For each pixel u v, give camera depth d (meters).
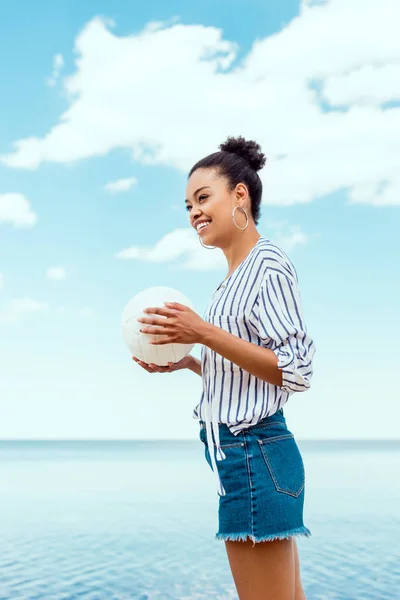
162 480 19.67
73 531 8.80
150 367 1.84
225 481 1.67
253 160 1.97
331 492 14.25
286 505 1.61
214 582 5.88
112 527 9.20
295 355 1.56
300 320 1.65
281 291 1.65
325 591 5.52
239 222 1.89
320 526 9.11
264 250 1.75
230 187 1.89
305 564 6.59
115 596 5.36
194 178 1.93
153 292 1.82
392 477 20.08
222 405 1.70
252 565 1.61
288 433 1.72
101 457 48.47
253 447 1.64
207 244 1.94
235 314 1.72
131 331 1.80
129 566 6.54
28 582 5.83
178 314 1.57
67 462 36.22
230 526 1.63
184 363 1.97
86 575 6.13
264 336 1.63
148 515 10.53
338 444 121.31
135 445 108.69
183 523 9.61
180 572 6.28
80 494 14.51
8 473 24.06
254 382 1.69
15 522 9.69
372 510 10.91
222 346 1.58
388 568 6.39
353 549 7.37
